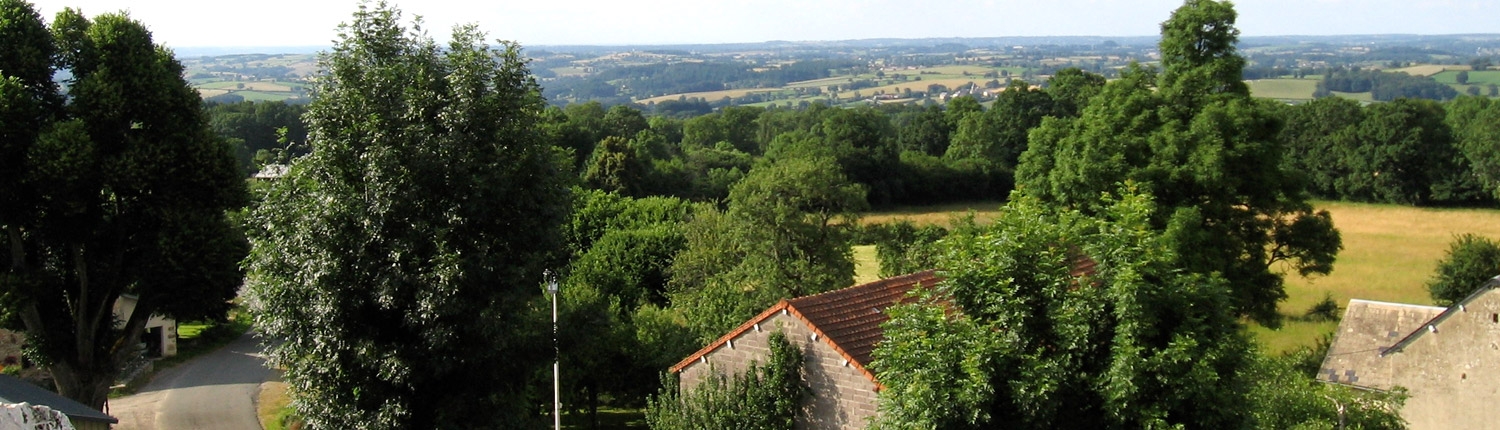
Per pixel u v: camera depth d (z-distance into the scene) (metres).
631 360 36.25
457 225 21.58
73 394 31.50
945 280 17.69
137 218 31.06
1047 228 17.75
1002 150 107.50
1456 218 83.00
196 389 42.47
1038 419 16.14
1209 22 37.59
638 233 56.94
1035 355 16.45
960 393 16.02
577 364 34.56
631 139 111.56
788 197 47.00
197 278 31.34
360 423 22.44
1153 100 37.44
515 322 22.66
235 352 49.22
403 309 22.12
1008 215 18.28
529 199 22.42
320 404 22.75
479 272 21.52
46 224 29.89
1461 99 102.00
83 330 31.42
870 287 25.95
